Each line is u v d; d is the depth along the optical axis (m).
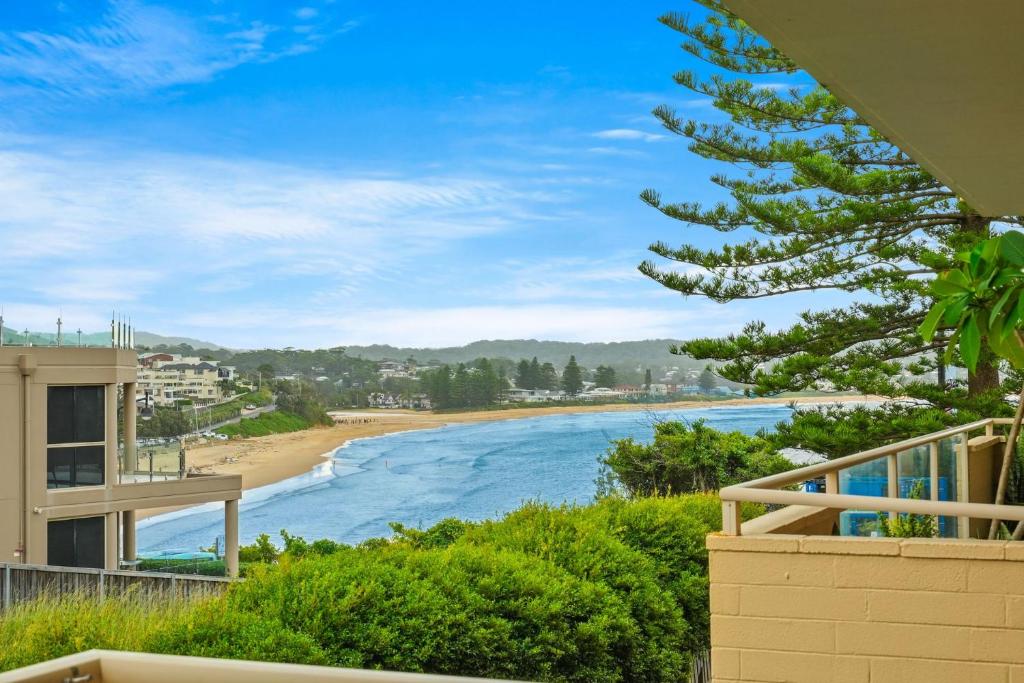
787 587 3.55
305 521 68.19
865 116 3.61
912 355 18.36
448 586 5.50
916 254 18.45
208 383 146.38
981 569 3.33
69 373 25.70
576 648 5.57
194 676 1.74
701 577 7.21
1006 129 3.71
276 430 145.12
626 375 193.62
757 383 18.39
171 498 27.05
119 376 26.77
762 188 19.22
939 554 3.38
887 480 5.33
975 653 3.33
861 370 17.77
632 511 7.56
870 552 3.46
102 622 5.90
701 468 19.91
